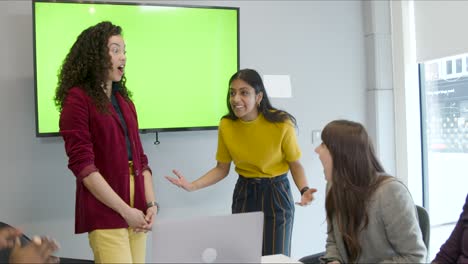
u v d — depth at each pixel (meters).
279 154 2.30
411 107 3.60
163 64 2.83
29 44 2.63
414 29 3.52
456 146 3.40
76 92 1.86
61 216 2.73
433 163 3.63
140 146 2.11
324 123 3.43
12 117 2.61
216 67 2.97
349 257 1.62
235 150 2.30
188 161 3.00
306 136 3.36
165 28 2.82
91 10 2.64
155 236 1.22
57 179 2.71
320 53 3.41
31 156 2.66
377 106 3.55
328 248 1.71
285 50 3.28
